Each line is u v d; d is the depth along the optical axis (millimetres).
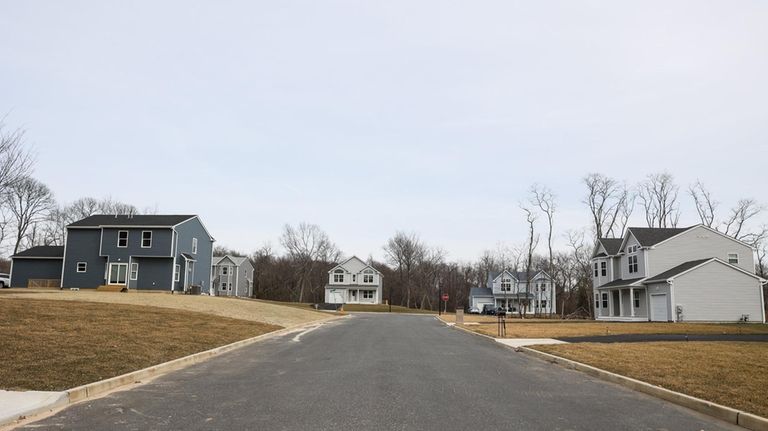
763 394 9469
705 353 15469
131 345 14609
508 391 10375
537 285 77000
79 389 9375
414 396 9656
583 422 7898
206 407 8625
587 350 16641
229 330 21391
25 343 12953
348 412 8289
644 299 41719
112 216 51000
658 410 8898
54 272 50969
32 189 61562
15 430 7148
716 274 37562
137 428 7258
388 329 28766
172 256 46438
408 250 101625
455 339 23188
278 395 9672
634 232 43219
